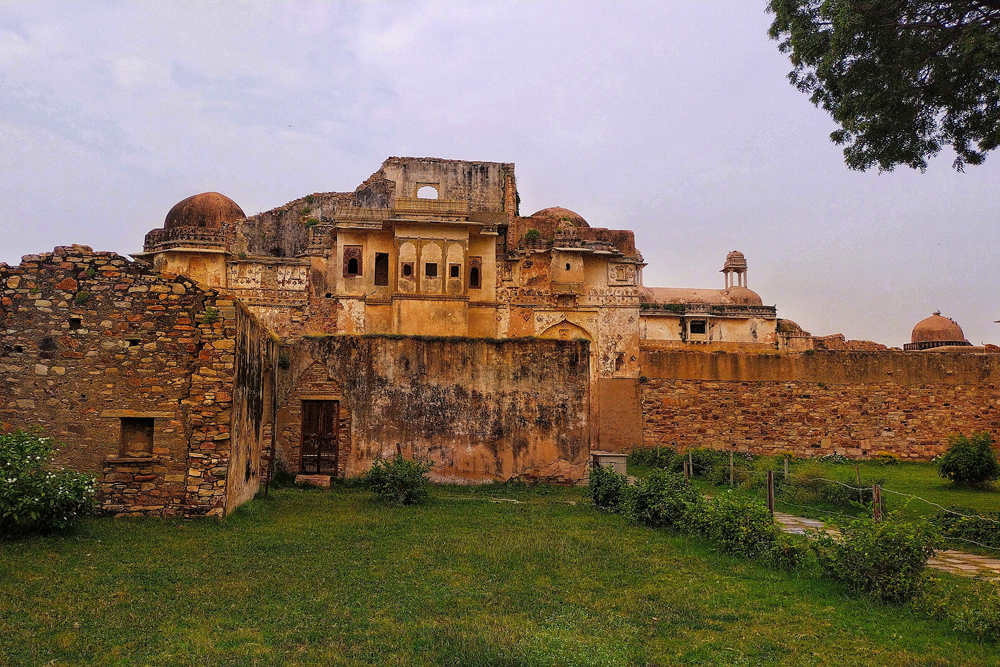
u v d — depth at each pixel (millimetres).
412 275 24047
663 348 28406
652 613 6402
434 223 24172
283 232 29156
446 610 6281
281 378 14922
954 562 9359
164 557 7770
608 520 11242
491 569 7750
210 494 9969
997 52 10328
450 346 15289
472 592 6840
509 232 28062
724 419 24922
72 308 10211
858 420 24781
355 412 14898
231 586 6754
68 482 8766
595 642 5555
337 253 24734
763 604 6758
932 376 25031
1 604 6000
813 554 8000
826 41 11828
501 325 25453
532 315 25625
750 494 14891
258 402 12594
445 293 24047
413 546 8766
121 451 10039
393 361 15125
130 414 10031
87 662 4965
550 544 9086
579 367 15477
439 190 29234
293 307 24469
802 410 24828
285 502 12008
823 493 14070
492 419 15156
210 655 5098
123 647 5227
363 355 15102
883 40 11430
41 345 10102
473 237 25578
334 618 5969
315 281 24984
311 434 14914
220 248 24297
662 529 10469
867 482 16750
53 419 9961
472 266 25594
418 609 6277
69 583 6668
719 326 34781
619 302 25938
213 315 10336
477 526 10367
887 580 6922
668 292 39406
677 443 24812
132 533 8867
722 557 8656
